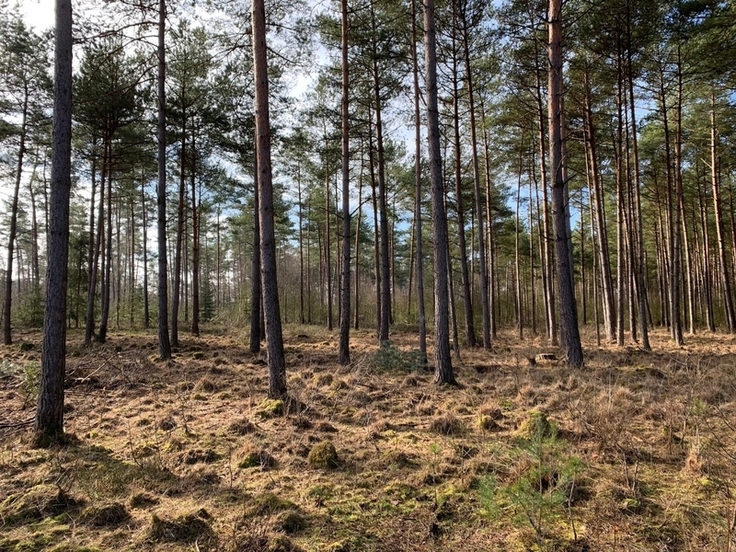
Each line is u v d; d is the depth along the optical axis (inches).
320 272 1386.6
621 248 579.5
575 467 117.6
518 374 313.7
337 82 485.4
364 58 473.1
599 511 116.6
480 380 308.7
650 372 301.9
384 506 124.9
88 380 306.8
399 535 110.6
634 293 617.0
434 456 158.9
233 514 120.9
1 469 153.3
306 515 120.1
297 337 718.5
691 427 176.2
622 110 581.9
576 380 278.5
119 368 341.7
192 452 165.9
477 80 542.3
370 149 548.4
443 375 288.4
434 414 217.0
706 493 124.4
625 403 211.0
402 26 444.8
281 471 150.9
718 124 599.5
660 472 139.7
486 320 541.6
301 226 1055.0
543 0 435.8
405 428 195.0
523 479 109.9
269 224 250.2
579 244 1123.9
